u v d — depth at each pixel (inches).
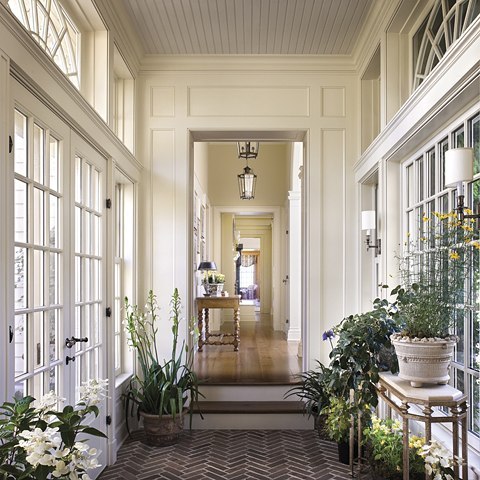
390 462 117.6
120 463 153.6
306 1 157.4
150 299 184.9
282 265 429.4
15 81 92.8
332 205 197.8
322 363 195.0
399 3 139.0
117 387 165.3
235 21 170.4
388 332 132.3
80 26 145.7
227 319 512.4
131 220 188.7
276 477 141.9
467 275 103.6
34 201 103.7
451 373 120.3
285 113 198.2
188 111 197.9
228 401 200.4
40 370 105.5
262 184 432.1
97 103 151.3
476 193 106.4
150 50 192.9
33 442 66.3
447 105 107.0
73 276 125.5
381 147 157.6
